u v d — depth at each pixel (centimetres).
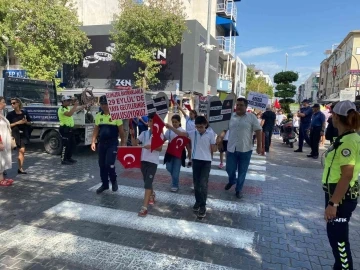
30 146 1069
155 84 2200
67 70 2441
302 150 1240
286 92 4166
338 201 259
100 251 353
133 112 470
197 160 468
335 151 267
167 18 1873
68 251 351
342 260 277
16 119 662
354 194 267
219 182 673
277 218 473
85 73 2400
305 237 409
